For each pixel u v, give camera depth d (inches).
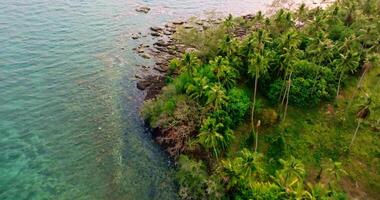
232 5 7194.9
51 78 4340.6
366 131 3759.8
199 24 6008.9
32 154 3348.9
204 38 4675.2
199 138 3312.0
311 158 3432.6
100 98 4151.1
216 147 3403.1
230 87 3944.4
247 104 3764.8
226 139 3442.4
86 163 3334.2
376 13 5600.4
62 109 3914.9
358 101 4133.9
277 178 3004.4
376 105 4087.1
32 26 5329.7
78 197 3024.1
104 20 5846.5
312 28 4734.3
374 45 4635.8
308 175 3255.4
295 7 7032.5
